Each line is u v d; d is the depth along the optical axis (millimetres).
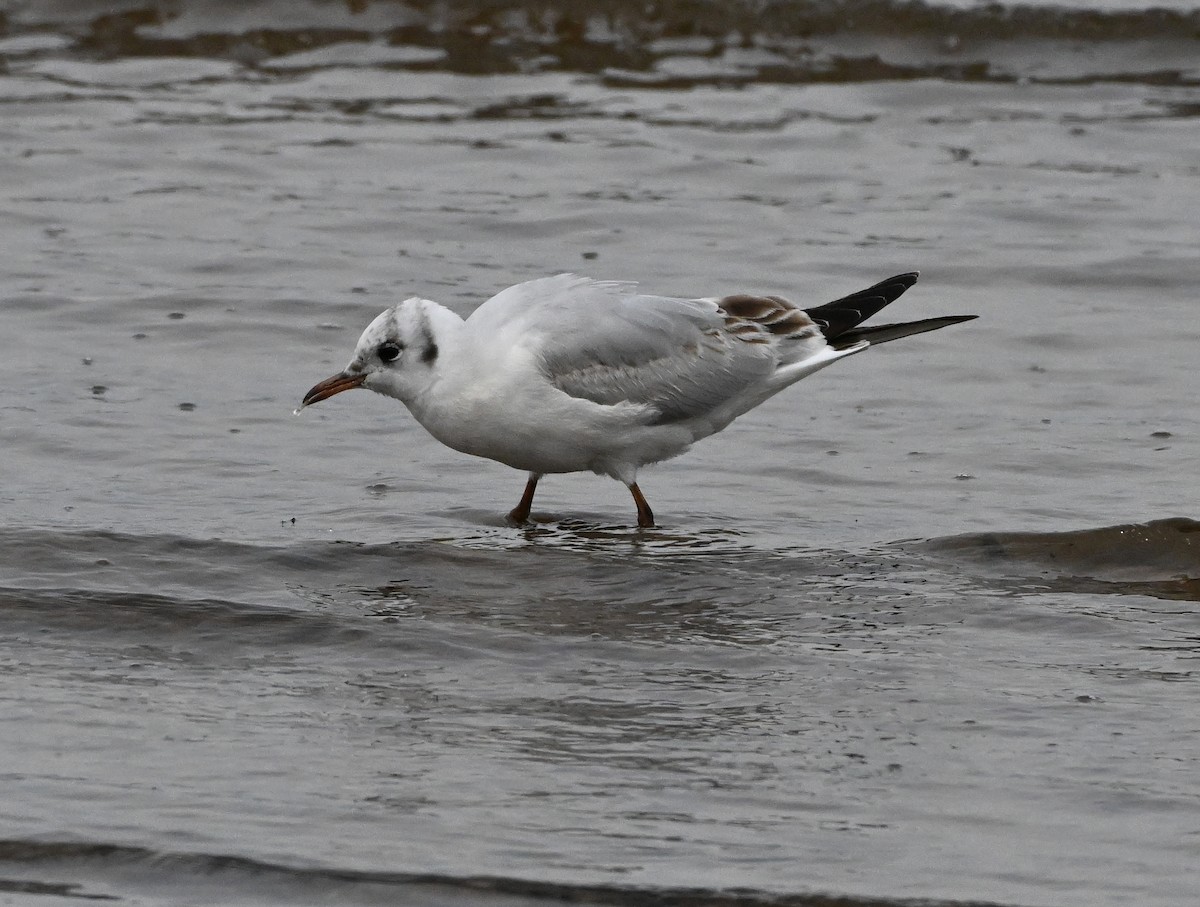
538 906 8109
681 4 25359
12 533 12250
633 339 13125
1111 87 23828
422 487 13867
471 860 8445
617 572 12102
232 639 11000
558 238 19234
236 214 19703
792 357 13703
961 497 13469
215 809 8898
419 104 23234
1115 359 16266
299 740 9672
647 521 13180
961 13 24875
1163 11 24719
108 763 9375
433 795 9062
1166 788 9102
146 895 8219
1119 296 17781
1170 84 23922
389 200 20156
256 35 25219
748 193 20578
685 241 19141
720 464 14352
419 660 10734
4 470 13656
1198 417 14898
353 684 10406
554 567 12180
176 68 24297
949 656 10750
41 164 20922
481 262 18594
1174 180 20781
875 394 15688
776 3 25219
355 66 24453
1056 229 19438
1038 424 14875
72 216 19531
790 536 12836
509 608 11547
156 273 18078
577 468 13367
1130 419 14922
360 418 15281
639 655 10805
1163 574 12008
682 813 8898
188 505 13156
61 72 23969
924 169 21250
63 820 8766
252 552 12203
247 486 13625
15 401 15039
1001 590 11758
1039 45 24812
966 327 17078
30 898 8180
